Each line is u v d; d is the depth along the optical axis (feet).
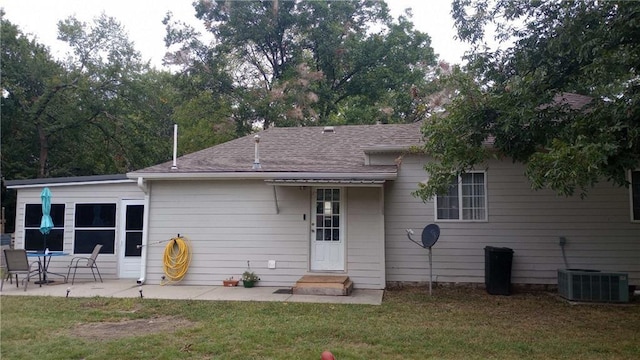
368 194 35.83
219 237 36.55
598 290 29.60
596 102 23.67
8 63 81.87
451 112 26.81
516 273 34.73
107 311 26.32
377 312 26.21
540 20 27.37
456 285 35.27
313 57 100.83
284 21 95.35
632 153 21.77
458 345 19.60
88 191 40.09
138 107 93.97
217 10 94.84
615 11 23.94
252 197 36.55
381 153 36.88
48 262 39.40
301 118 86.43
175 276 36.14
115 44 102.22
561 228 34.60
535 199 34.99
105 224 39.91
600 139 20.53
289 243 35.91
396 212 36.29
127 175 36.52
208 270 36.40
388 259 36.04
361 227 35.58
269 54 101.50
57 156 91.40
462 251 35.45
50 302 28.76
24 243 39.96
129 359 17.79
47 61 87.40
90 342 20.01
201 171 35.96
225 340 20.13
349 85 100.58
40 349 18.89
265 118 89.86
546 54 26.78
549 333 21.80
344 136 45.78
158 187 37.45
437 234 32.35
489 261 33.06
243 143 45.65
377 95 98.02
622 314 26.35
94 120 90.12
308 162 38.32
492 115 25.95
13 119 82.53
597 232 34.24
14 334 21.25
